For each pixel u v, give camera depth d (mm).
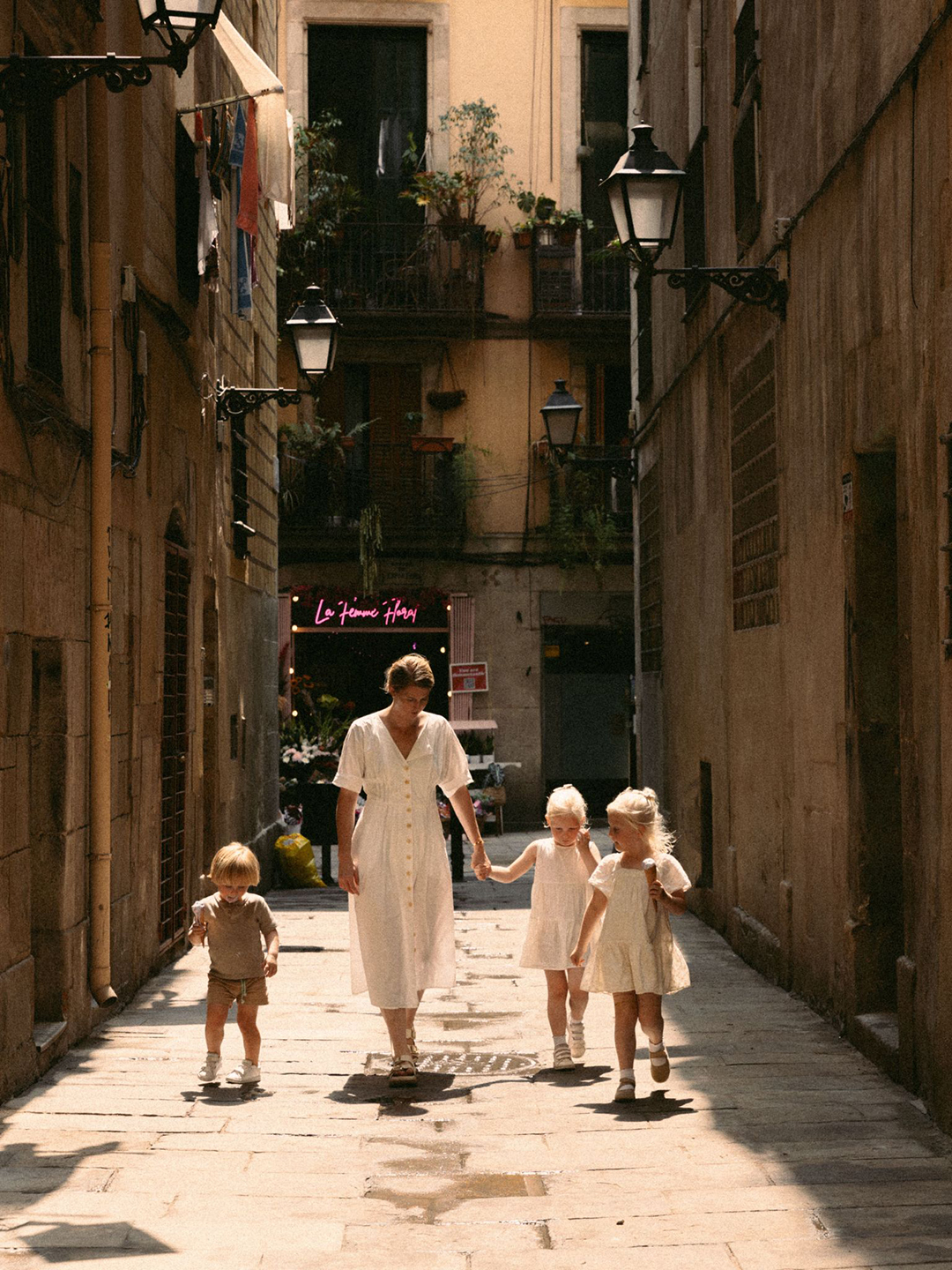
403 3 44812
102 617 14648
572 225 44750
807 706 15930
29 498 12453
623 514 45406
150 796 17969
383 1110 11227
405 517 44844
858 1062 12820
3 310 11656
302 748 37406
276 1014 15383
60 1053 13156
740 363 20203
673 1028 14477
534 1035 14289
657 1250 7777
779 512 17438
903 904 13695
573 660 46188
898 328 12211
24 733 12195
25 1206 8625
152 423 18125
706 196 23031
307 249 44031
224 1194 8914
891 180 12422
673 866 11734
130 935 16609
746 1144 10008
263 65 19734
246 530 27938
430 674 12727
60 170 13805
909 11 11898
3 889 11461
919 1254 7598
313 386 24188
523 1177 9312
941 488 10820
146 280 17391
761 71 18453
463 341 45438
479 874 13125
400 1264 7594
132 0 16875
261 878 30734
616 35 45750
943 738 10680
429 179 44219
